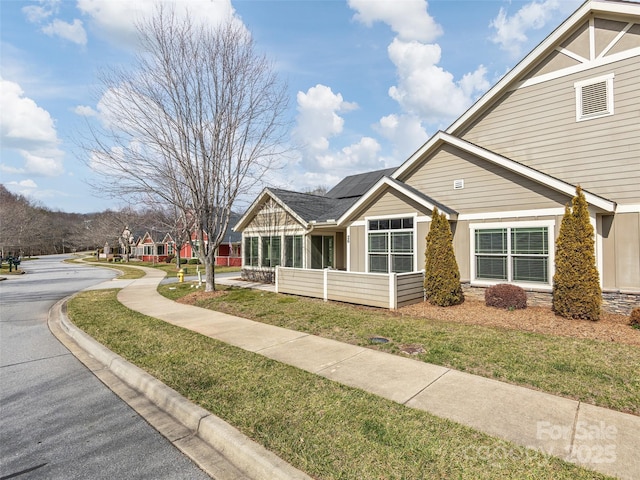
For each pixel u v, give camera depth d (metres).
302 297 11.20
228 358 5.25
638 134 7.84
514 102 9.72
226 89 11.41
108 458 2.95
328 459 2.72
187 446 3.15
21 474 2.73
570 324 6.82
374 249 11.55
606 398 3.71
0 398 4.21
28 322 8.86
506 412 3.44
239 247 37.91
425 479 2.47
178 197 11.66
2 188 55.56
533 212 8.80
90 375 4.99
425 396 3.83
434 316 7.92
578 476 2.48
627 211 7.91
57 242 82.19
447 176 10.44
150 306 10.37
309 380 4.32
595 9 8.25
